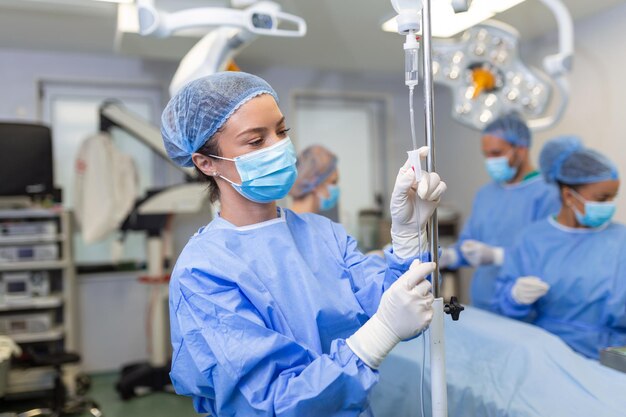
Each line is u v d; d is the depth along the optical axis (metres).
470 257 2.44
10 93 3.52
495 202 2.65
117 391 3.34
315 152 2.36
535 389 1.40
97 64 3.69
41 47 3.48
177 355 0.95
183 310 0.93
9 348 2.67
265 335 0.88
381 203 4.37
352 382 0.85
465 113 2.32
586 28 2.98
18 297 3.14
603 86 2.89
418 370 1.66
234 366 0.85
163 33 1.68
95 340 3.70
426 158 0.95
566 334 1.89
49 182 3.29
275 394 0.85
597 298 1.83
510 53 2.19
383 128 4.43
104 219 3.38
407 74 0.95
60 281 3.57
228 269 0.96
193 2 2.32
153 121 3.91
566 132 3.15
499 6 1.78
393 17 1.80
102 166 3.42
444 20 1.82
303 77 4.09
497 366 1.54
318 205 2.40
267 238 1.05
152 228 3.32
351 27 2.89
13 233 3.11
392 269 1.03
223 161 1.02
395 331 0.87
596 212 1.84
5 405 3.19
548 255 1.99
